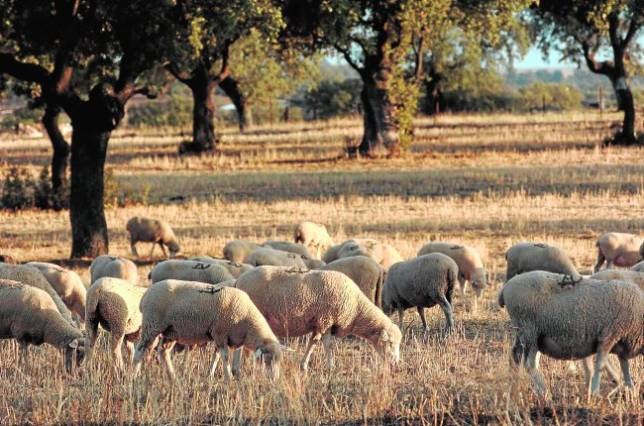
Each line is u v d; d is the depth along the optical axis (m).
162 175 160.75
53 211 124.62
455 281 57.34
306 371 44.44
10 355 50.09
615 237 73.75
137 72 91.12
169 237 91.50
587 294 38.56
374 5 161.50
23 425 38.06
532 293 39.16
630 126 178.62
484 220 104.56
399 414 38.34
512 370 39.38
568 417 37.16
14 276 52.03
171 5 82.94
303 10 138.12
